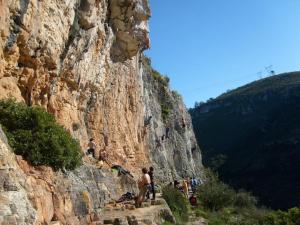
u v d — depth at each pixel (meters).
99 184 14.98
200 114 112.25
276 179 67.56
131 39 22.84
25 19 11.18
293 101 88.06
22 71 12.18
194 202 24.98
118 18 21.48
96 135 20.38
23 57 11.98
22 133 9.80
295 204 59.94
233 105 104.19
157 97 44.03
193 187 31.64
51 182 9.67
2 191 7.18
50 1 12.77
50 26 12.88
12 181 7.44
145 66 40.50
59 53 13.88
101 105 21.25
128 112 25.62
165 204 16.38
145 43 24.88
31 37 11.81
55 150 10.15
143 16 22.98
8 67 11.33
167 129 44.34
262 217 23.02
